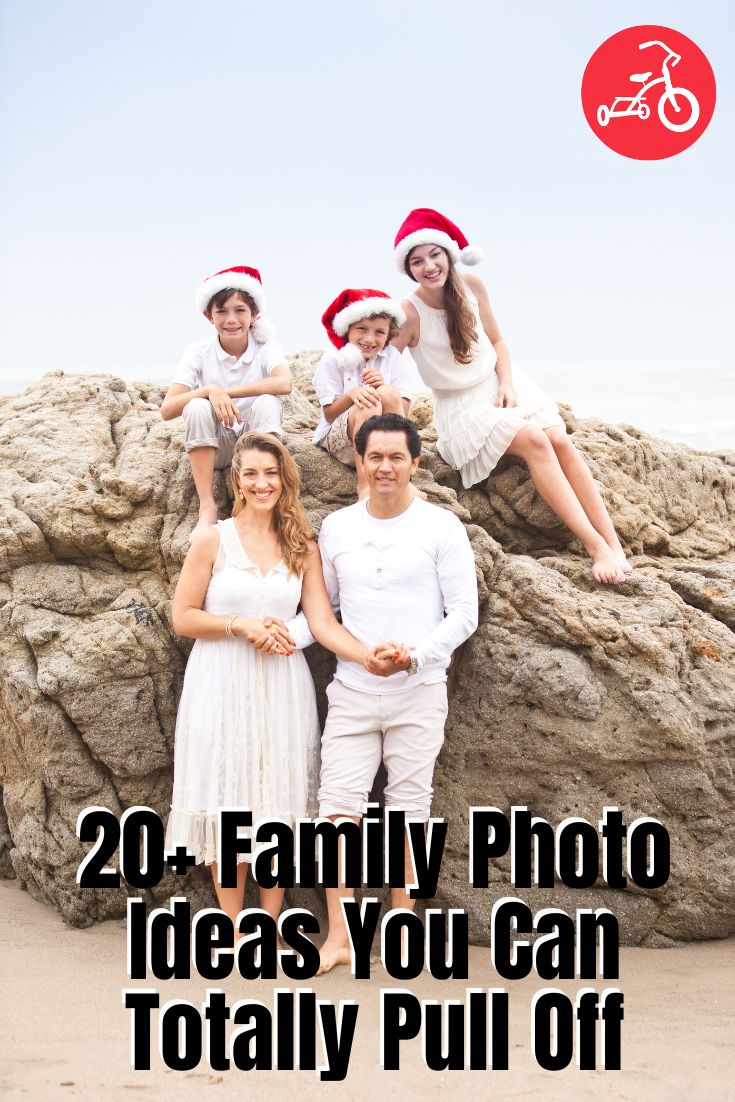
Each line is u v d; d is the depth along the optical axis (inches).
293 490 179.3
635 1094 128.1
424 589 174.7
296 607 177.3
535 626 185.5
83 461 207.8
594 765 181.6
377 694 172.6
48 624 190.2
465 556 176.2
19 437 215.2
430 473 210.7
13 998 151.2
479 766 186.2
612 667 180.9
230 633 170.2
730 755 180.9
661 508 237.1
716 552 237.0
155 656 187.5
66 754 186.1
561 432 208.5
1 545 195.3
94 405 227.3
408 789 174.6
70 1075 129.6
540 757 182.4
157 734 187.5
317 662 193.6
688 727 177.8
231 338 203.6
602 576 195.0
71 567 198.5
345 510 181.5
